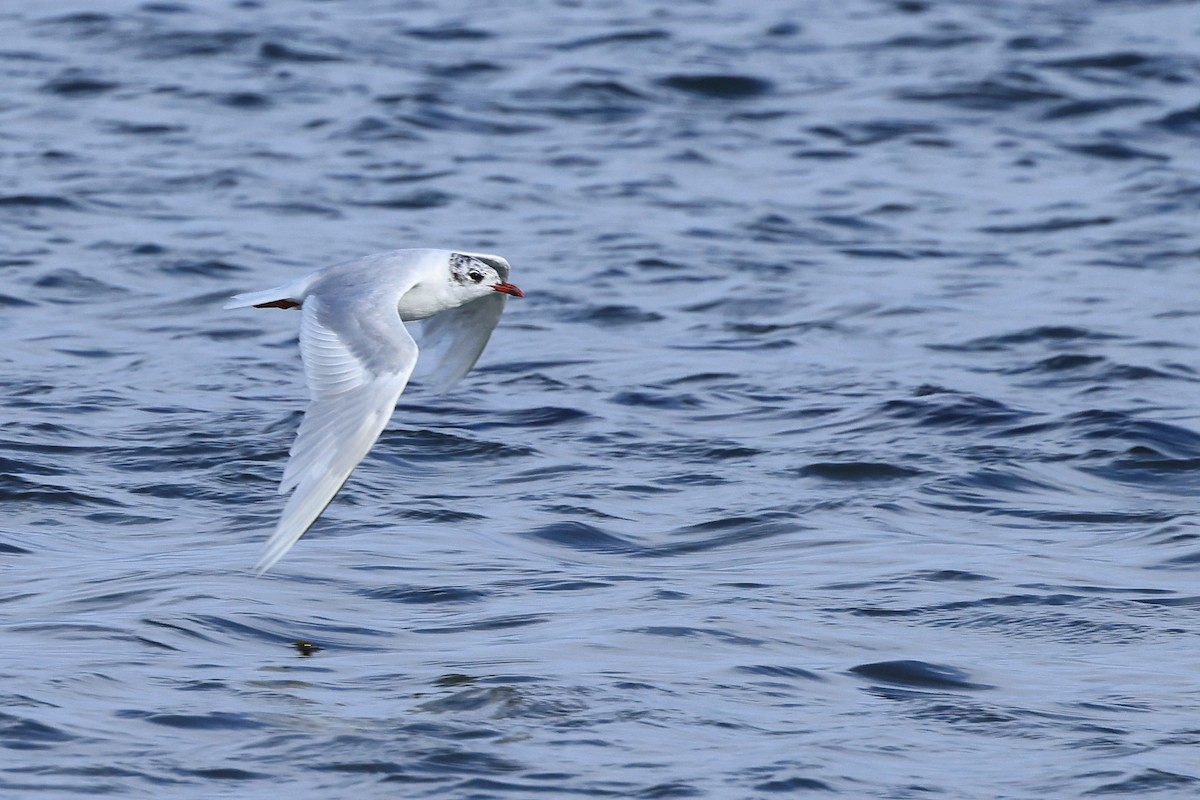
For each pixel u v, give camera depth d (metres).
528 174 25.83
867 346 18.72
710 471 14.55
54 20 33.16
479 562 12.08
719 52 32.50
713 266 21.73
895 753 8.90
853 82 31.02
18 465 14.18
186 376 17.14
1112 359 17.91
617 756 8.73
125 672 9.67
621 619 10.82
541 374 17.42
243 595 11.09
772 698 9.59
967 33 34.09
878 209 24.56
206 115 28.17
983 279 21.39
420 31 33.44
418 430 15.41
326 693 9.48
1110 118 29.38
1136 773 8.65
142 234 22.27
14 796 8.12
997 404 16.33
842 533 12.94
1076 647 10.54
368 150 26.67
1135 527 13.12
